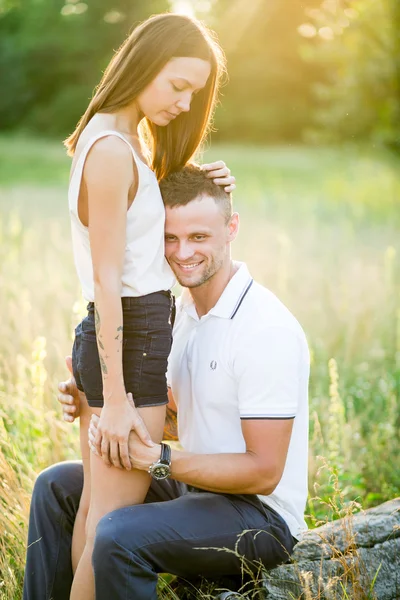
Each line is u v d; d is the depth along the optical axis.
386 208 18.62
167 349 3.16
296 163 35.00
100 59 53.38
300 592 3.23
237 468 3.08
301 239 13.45
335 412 4.80
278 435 3.12
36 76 53.91
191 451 3.44
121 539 2.94
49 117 51.75
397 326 7.68
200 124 3.50
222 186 3.30
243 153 40.25
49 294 8.02
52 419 4.43
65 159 34.69
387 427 5.06
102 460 3.13
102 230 2.98
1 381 5.05
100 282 2.99
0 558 3.58
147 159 3.46
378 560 3.33
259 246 12.33
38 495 3.42
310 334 7.61
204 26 3.34
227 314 3.29
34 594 3.39
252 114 51.03
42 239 12.25
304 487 3.42
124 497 3.15
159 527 3.00
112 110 3.17
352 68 16.72
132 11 52.44
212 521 3.10
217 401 3.29
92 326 3.16
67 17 54.62
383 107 17.22
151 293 3.14
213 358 3.28
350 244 13.19
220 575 3.22
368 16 15.53
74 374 3.33
